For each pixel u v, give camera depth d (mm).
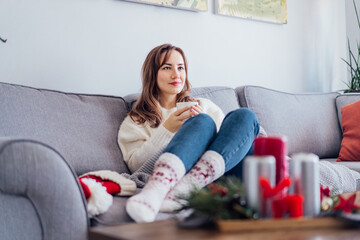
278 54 3105
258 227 947
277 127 2479
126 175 1728
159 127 1832
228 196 1030
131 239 889
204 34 2709
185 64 2143
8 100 1633
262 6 2977
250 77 2941
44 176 1168
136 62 2426
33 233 1207
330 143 2654
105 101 1990
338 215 991
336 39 3424
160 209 1309
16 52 2051
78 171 1718
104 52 2312
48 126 1691
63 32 2182
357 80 3207
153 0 2447
